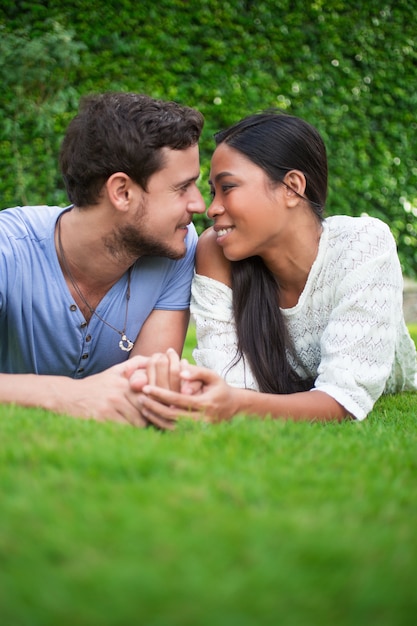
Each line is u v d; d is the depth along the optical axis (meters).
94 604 0.96
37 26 5.69
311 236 2.54
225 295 2.64
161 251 2.51
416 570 1.06
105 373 2.26
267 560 1.05
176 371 2.19
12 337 2.65
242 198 2.40
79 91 5.80
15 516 1.18
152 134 2.33
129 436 1.68
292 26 6.25
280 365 2.65
